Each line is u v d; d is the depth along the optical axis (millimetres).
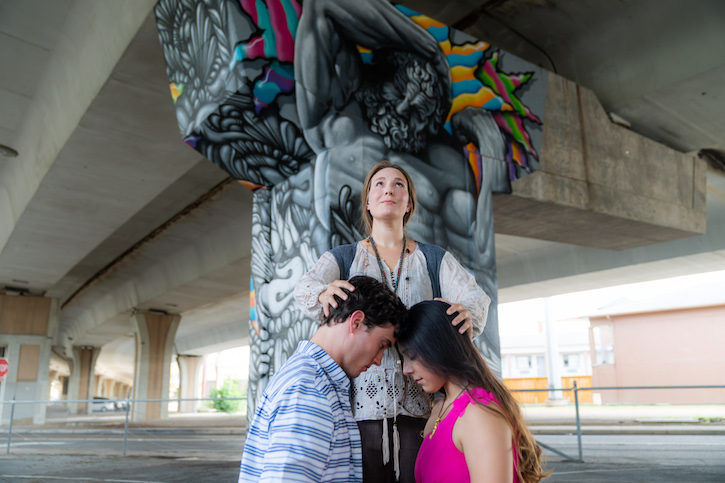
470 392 1826
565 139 9820
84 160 12812
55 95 11945
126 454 11680
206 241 22500
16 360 28109
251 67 5547
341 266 2559
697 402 32031
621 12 10461
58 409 60406
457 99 7270
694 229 11766
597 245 12516
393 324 1872
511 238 20938
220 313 39094
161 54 8898
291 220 6406
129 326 40500
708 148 12945
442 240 6711
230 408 56562
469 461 1749
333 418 1659
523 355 58219
